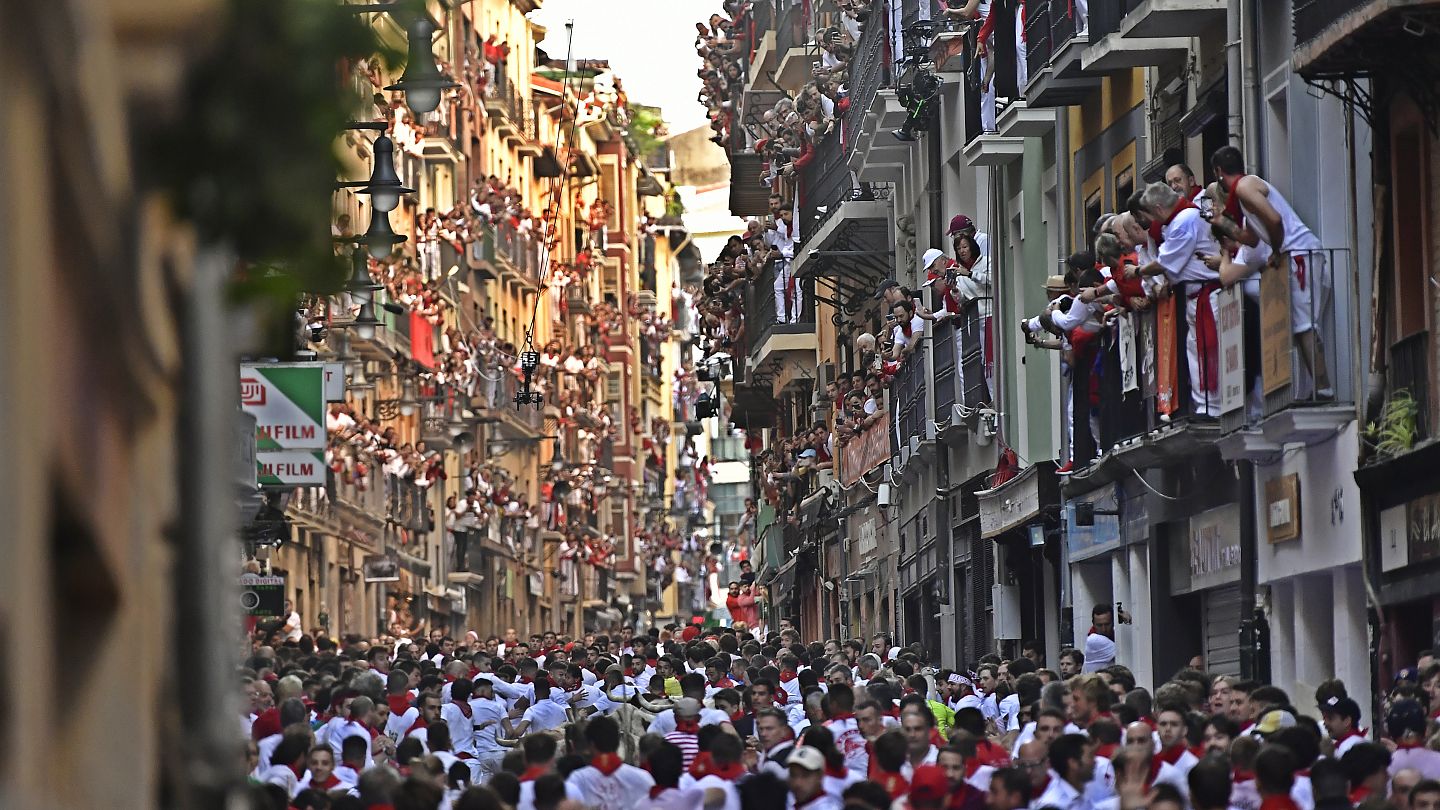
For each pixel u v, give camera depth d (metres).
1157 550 55.81
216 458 9.59
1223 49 50.19
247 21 8.39
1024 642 72.19
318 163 8.56
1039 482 65.38
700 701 43.91
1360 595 44.28
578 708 55.91
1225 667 52.44
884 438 95.00
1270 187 43.78
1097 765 29.86
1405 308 40.94
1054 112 66.50
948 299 75.50
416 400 132.75
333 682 51.59
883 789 25.42
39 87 6.81
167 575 9.59
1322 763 23.98
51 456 7.19
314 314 59.28
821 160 105.69
